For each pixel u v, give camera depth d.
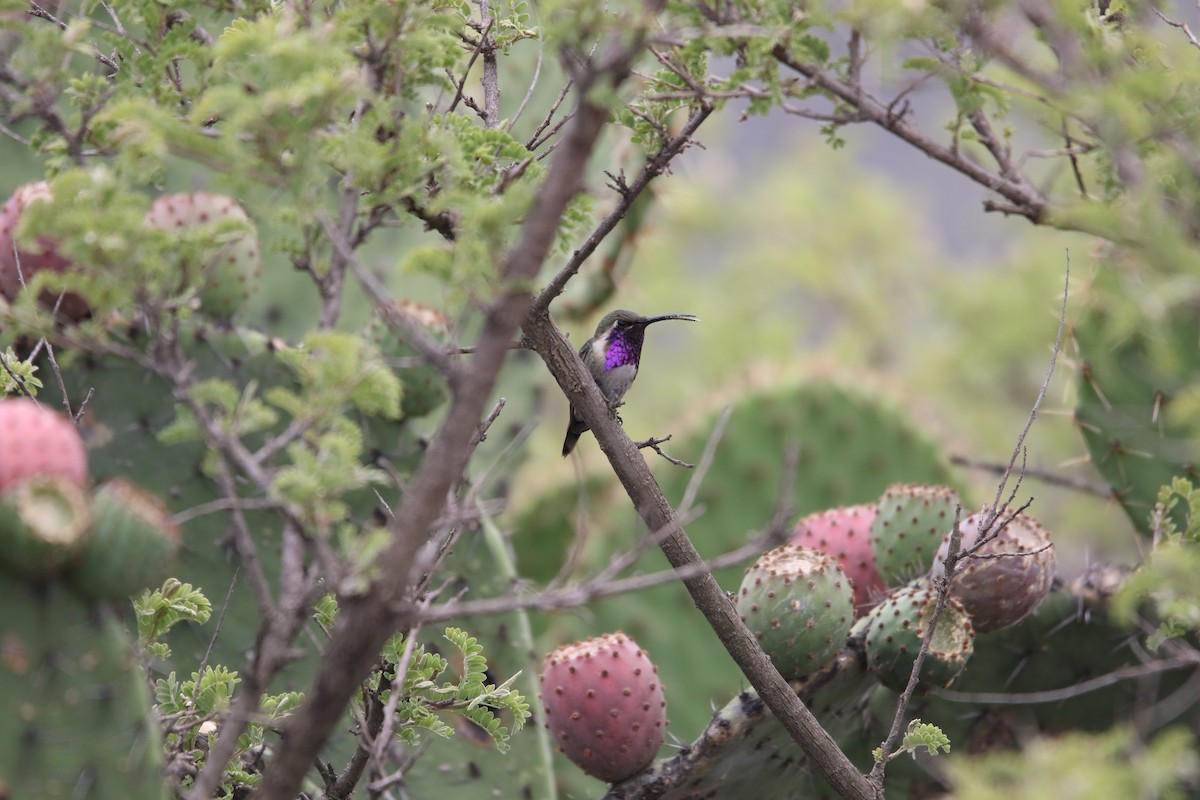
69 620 4.18
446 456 3.82
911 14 4.46
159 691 5.41
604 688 6.29
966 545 6.60
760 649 5.95
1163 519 7.32
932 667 6.23
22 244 4.16
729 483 10.92
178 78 5.09
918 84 5.13
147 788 4.25
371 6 4.50
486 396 3.85
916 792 7.76
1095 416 8.22
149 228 4.02
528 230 3.89
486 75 5.99
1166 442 8.08
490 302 3.87
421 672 5.32
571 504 13.42
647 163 5.32
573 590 4.05
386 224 5.56
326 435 4.00
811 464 11.01
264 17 4.42
